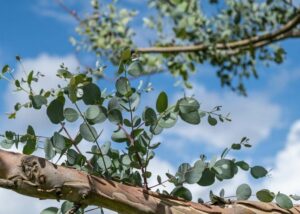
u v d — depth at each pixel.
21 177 1.13
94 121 1.28
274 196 1.27
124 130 1.31
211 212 1.23
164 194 1.22
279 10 5.10
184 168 1.28
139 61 1.31
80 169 1.26
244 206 1.25
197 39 5.42
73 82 1.24
